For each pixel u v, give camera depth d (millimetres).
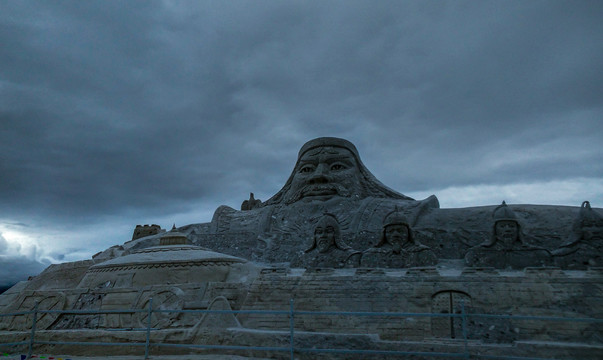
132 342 12570
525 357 9406
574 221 16938
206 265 16281
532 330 11141
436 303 12602
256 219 24469
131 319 14383
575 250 15766
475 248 16797
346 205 23078
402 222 17609
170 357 11203
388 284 13242
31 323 15719
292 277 14180
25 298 16891
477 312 11469
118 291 15453
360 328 12344
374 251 17703
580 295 11508
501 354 9789
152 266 16281
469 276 12773
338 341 10812
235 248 23109
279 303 13625
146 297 14828
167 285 15391
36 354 12625
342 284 13578
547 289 11859
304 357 10805
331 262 18312
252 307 13781
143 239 25719
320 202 23719
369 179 25484
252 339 11492
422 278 13109
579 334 10742
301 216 23328
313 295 13523
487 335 10836
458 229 19859
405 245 17500
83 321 14906
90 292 15906
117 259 17500
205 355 11375
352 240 20703
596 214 16078
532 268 12555
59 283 21266
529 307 11680
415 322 12023
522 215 19453
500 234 16469
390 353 9727
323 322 12680
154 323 13859
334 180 24453
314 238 19281
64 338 13031
